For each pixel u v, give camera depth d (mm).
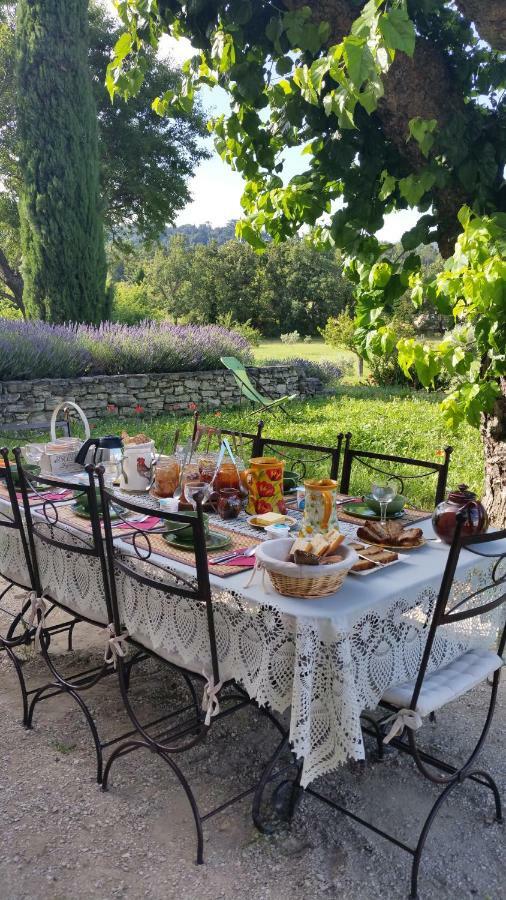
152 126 22578
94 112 14719
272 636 1923
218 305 42844
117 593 2469
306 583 1895
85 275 14766
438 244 3699
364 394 15055
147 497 3035
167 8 3473
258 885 1962
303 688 1843
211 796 2365
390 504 2758
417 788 2428
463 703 3023
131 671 3273
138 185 22438
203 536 1946
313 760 1923
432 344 3533
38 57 13828
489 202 3363
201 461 3121
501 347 3082
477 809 2322
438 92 3150
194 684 3162
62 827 2209
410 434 9211
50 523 2648
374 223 3582
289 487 3252
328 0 3006
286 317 41875
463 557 2332
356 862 2055
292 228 4105
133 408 11570
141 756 2605
